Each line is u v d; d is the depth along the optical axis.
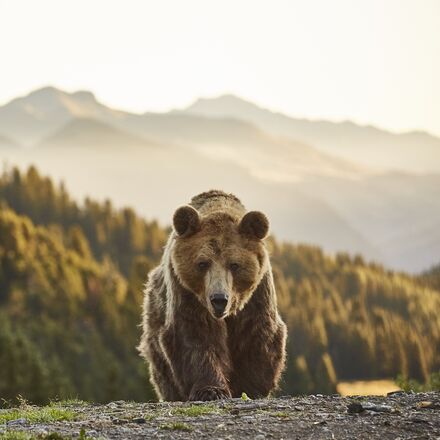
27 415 8.66
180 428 7.43
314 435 7.11
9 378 55.28
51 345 88.31
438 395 8.72
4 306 107.44
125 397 65.00
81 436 6.99
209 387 9.99
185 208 10.45
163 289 11.45
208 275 10.08
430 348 161.38
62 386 61.88
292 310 147.12
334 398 8.88
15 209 197.75
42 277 115.00
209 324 10.34
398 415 7.73
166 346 10.71
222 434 7.21
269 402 8.74
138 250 197.00
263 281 10.74
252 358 10.60
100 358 84.62
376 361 150.00
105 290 119.69
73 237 158.38
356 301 171.62
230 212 10.92
